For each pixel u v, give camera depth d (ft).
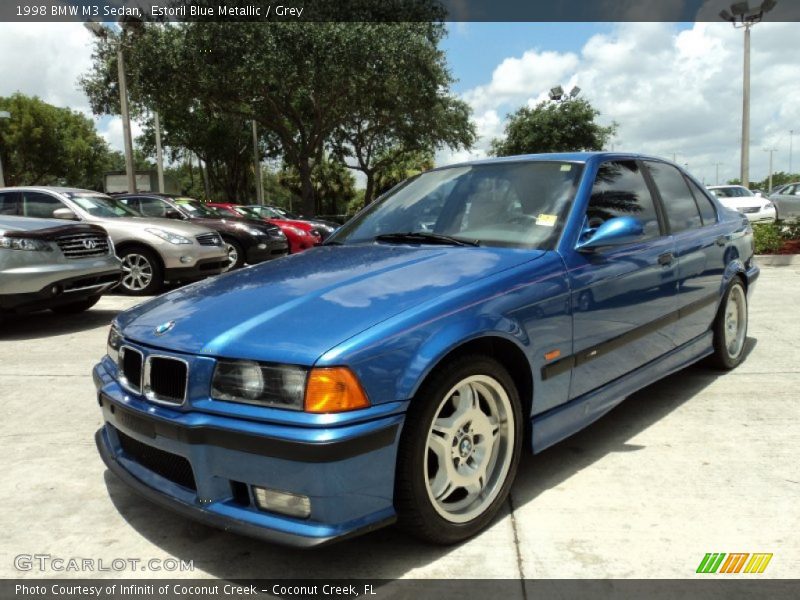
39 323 23.62
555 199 10.46
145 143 113.29
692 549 7.80
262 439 6.91
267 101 72.64
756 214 61.72
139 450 8.46
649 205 12.14
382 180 129.39
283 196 208.23
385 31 67.31
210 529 8.76
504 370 8.54
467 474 8.23
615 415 12.50
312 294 8.29
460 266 8.99
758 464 10.11
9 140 145.48
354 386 6.92
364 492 7.06
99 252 23.16
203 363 7.42
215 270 31.94
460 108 88.84
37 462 11.10
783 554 7.64
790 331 18.94
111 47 67.92
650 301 11.34
